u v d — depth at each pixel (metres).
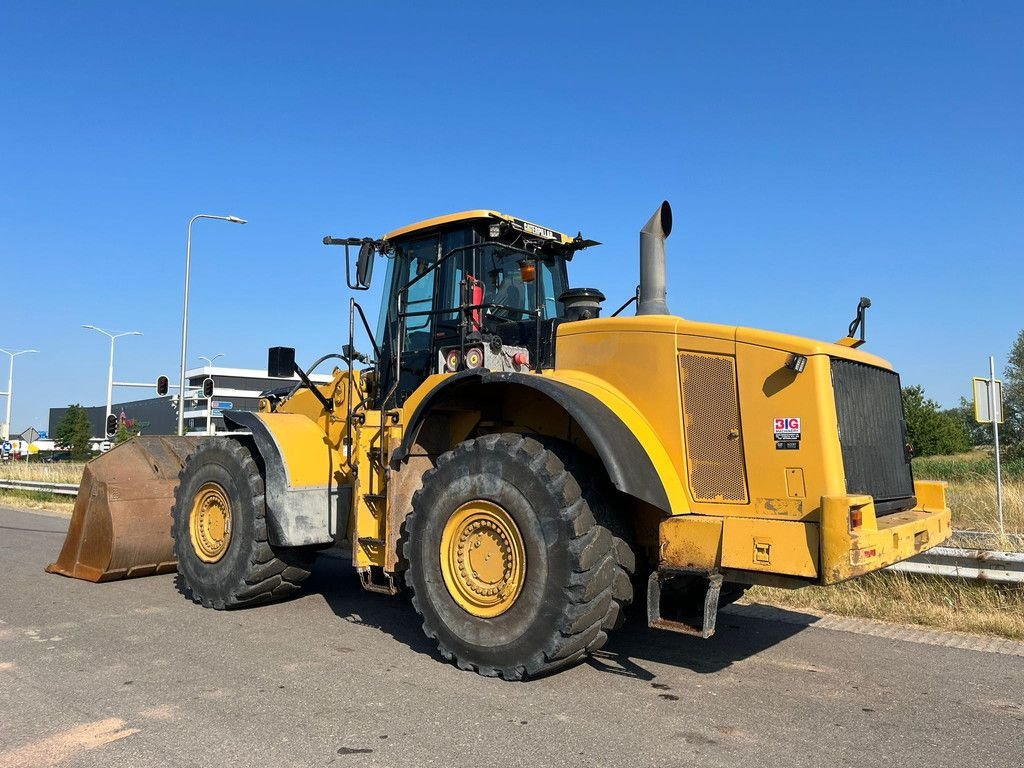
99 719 3.75
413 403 5.23
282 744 3.45
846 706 4.05
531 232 5.97
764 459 4.17
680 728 3.70
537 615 4.20
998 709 4.03
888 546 4.04
